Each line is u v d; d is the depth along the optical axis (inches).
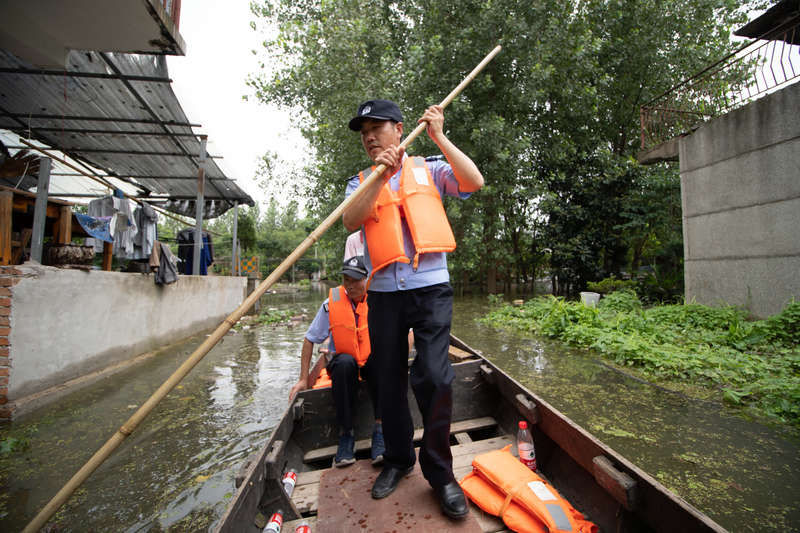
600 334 216.5
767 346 182.9
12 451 112.0
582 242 463.8
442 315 60.8
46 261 170.6
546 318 274.7
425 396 58.9
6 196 148.0
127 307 209.3
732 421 121.3
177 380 58.1
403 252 60.7
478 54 399.5
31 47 174.1
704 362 169.9
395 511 61.3
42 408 143.3
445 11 409.4
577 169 489.4
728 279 241.0
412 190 63.1
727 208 241.4
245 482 57.2
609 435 113.2
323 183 495.5
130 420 56.4
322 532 57.9
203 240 373.4
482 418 103.3
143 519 83.0
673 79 454.3
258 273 501.4
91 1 146.9
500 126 389.4
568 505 58.5
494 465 66.4
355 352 94.2
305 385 103.7
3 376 134.3
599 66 451.5
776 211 214.5
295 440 94.4
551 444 77.3
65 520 82.8
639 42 441.1
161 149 332.2
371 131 64.2
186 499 89.5
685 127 295.9
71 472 101.2
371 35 395.2
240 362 210.4
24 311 141.4
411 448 67.3
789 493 85.7
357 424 100.0
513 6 382.9
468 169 61.4
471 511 62.8
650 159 310.0
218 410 141.7
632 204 437.7
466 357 122.6
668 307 263.1
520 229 621.9
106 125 287.9
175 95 244.2
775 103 214.7
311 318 390.0
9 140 299.7
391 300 63.0
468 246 451.5
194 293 300.0
